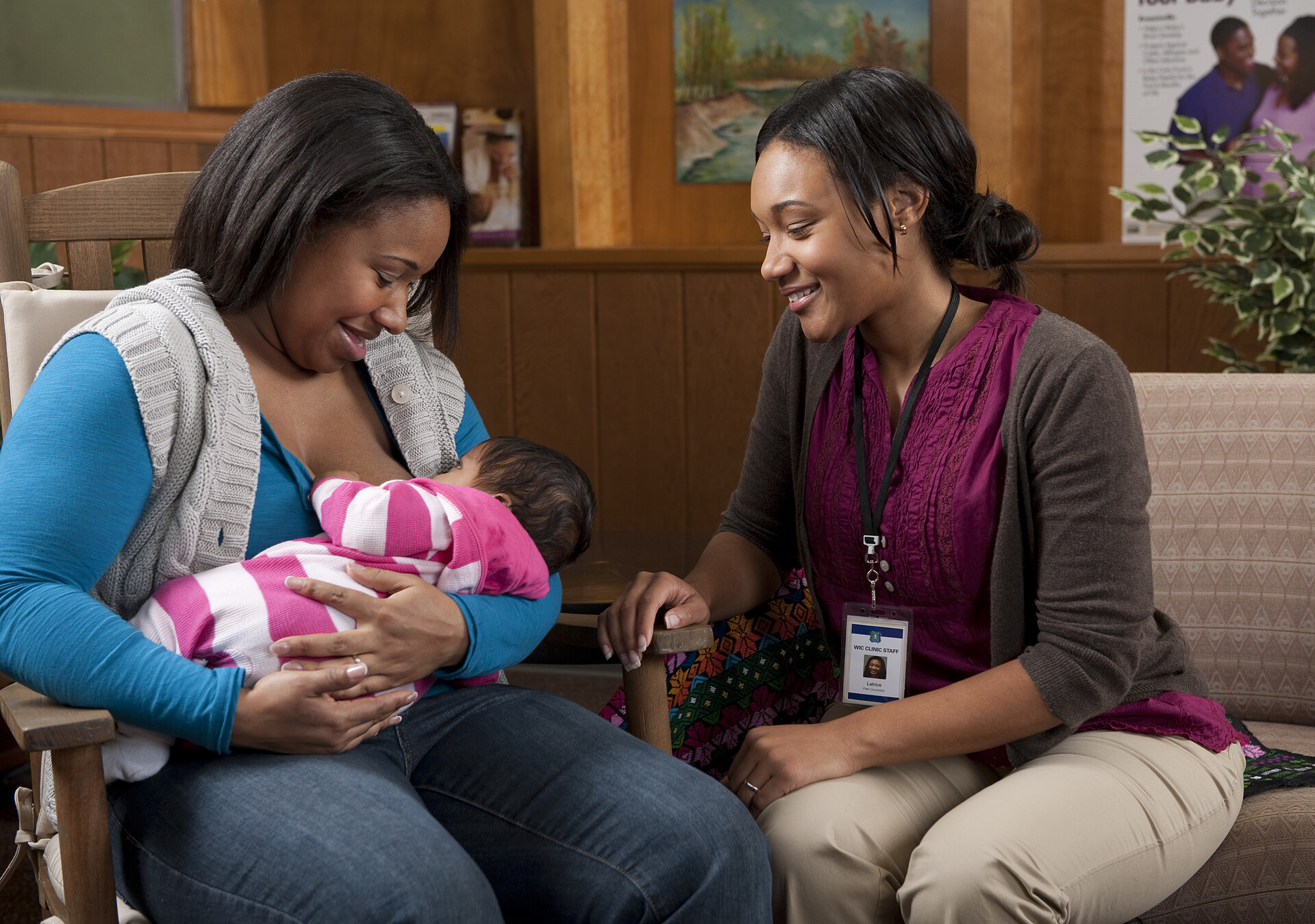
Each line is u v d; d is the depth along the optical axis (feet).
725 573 5.25
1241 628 5.78
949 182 4.61
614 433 11.00
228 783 3.70
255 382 4.27
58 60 9.70
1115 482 4.36
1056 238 10.14
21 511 3.64
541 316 10.92
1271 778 4.89
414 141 4.15
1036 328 4.58
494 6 11.00
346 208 3.99
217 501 3.97
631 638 4.65
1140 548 4.40
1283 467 5.78
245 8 10.95
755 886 3.92
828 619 5.22
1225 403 5.96
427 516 4.15
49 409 3.76
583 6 10.46
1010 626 4.58
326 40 11.30
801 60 10.41
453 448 4.85
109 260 5.41
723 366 10.66
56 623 3.55
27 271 5.21
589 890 3.87
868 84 4.50
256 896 3.46
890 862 4.31
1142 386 6.13
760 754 4.57
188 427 3.92
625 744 4.27
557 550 4.61
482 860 4.09
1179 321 9.77
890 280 4.58
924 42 10.17
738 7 10.41
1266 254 8.25
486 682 4.72
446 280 4.76
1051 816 4.17
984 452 4.58
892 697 4.78
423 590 4.03
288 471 4.27
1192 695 4.77
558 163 10.62
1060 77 9.89
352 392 4.69
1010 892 3.96
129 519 3.80
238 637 3.76
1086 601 4.38
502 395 11.13
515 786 4.13
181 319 4.02
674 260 10.48
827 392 5.08
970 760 4.85
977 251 4.74
